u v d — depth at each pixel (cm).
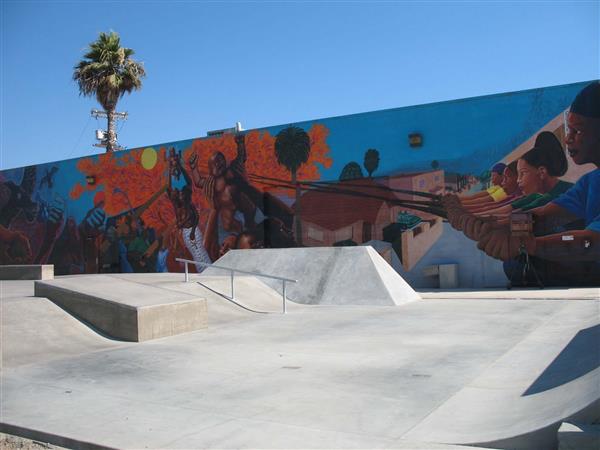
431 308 1469
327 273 1733
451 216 2153
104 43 3825
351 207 2352
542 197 2000
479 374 744
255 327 1226
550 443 475
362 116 2341
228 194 2661
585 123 1938
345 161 2372
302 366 823
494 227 2077
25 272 2122
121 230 3002
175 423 577
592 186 1920
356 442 509
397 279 1727
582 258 1931
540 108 2012
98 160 3092
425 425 552
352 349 942
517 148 2045
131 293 1188
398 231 2248
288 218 2500
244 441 518
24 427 577
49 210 3259
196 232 2750
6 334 974
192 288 1505
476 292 1888
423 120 2217
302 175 2469
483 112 2109
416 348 935
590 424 467
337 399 648
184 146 2805
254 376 770
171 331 1134
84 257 3120
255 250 1975
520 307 1416
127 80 3891
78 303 1136
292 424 564
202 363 862
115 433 550
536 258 2005
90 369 839
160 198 2878
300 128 2481
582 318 1171
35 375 807
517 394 632
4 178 3444
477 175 2112
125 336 1078
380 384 710
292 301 1686
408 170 2241
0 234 3434
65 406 650
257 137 2592
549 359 798
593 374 560
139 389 718
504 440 491
